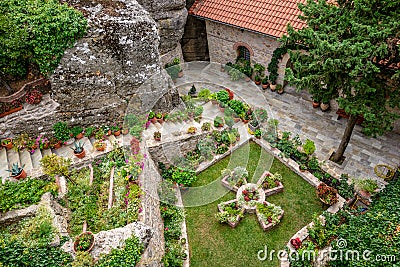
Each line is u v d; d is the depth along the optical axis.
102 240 10.68
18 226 10.80
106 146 14.70
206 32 21.47
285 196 15.24
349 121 14.49
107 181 13.21
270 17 18.05
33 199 11.27
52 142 14.53
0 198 11.13
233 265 13.27
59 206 11.86
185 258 13.38
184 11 18.91
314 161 15.70
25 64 14.30
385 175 15.29
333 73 12.67
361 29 11.70
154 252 11.77
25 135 14.16
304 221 14.30
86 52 13.89
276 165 16.41
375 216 11.99
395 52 12.51
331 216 13.33
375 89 12.16
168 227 14.18
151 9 17.86
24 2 13.55
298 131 17.78
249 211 14.71
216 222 14.59
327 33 12.73
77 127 15.16
